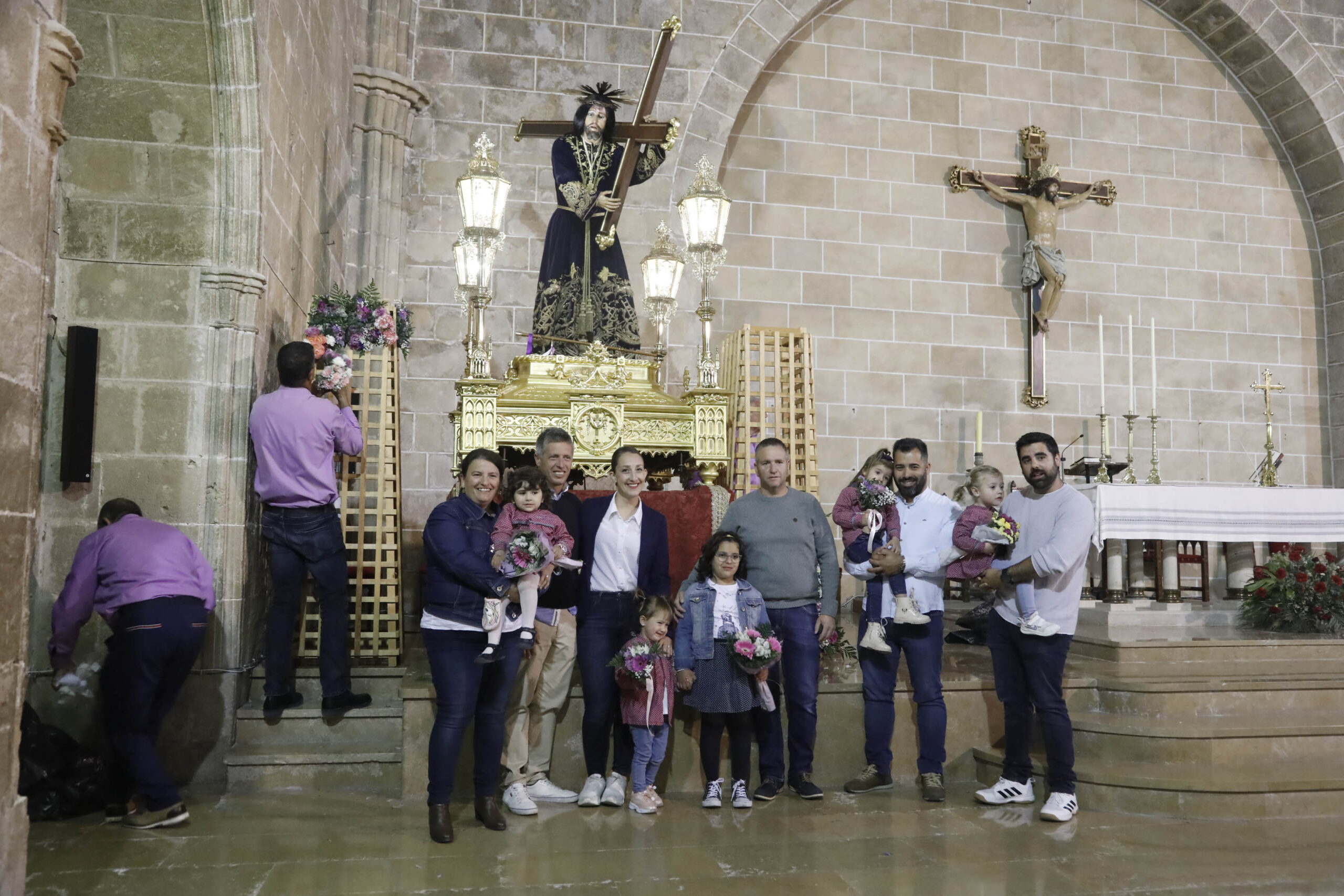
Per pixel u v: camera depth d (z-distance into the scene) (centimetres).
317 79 714
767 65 1035
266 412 516
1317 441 1124
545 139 952
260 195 526
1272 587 723
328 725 521
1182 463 1091
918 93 1068
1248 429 1110
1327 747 522
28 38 309
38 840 418
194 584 454
